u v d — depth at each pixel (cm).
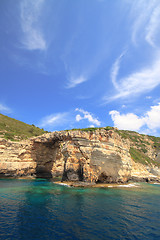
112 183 3762
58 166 5616
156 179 6209
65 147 3847
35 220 1267
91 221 1305
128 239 1039
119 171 3866
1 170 4088
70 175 3588
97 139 3647
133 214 1564
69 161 3659
